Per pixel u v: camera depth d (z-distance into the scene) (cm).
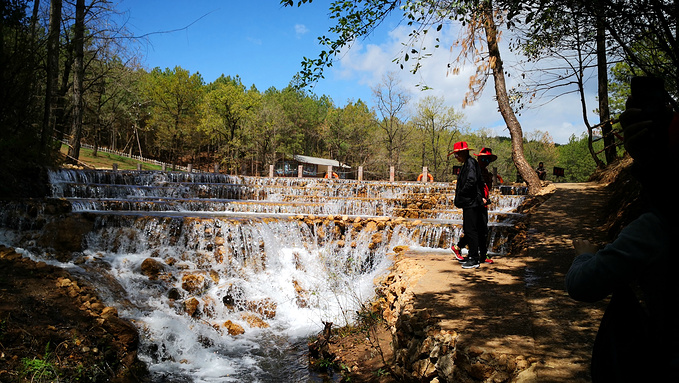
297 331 815
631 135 139
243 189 1792
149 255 968
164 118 6119
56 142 1350
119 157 4338
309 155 8781
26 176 1141
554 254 748
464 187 711
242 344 741
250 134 5697
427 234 1111
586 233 864
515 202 1453
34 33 1138
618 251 132
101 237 988
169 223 1030
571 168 8794
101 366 565
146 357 650
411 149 5853
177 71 6038
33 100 1166
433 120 5753
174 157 6144
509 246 973
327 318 859
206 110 5588
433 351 418
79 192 1316
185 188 1666
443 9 498
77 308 630
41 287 646
